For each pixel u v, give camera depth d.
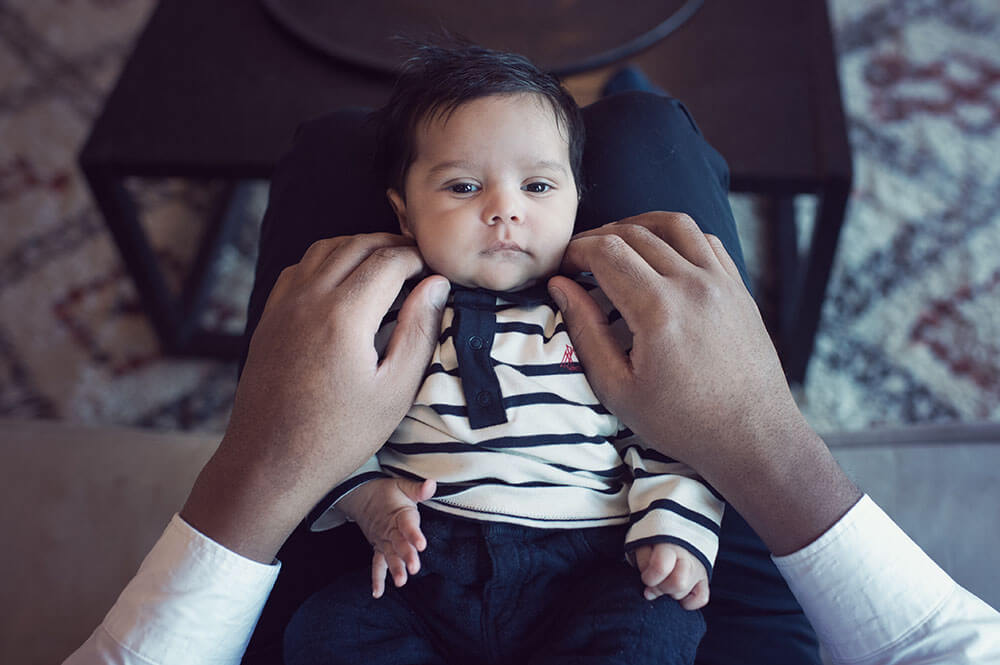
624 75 1.18
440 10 1.37
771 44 1.31
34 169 1.80
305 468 0.65
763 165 1.18
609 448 0.74
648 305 0.66
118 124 1.27
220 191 1.73
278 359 0.66
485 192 0.75
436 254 0.76
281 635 0.76
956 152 1.72
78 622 0.85
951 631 0.63
